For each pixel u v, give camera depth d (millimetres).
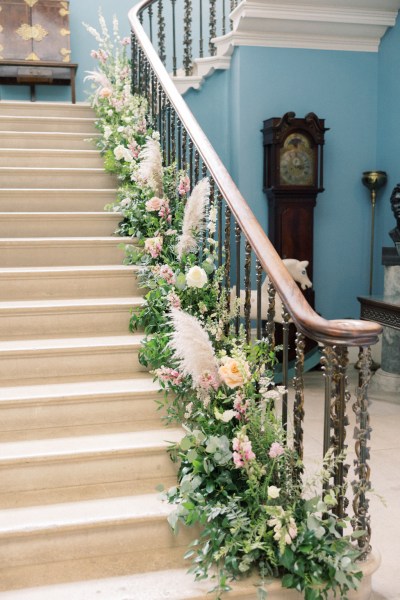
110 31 8352
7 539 2455
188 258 3594
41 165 5242
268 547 2320
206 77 6684
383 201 6629
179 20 8328
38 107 6082
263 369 2746
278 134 6121
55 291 3852
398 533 3047
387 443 4242
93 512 2578
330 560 2246
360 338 2207
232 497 2549
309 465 3721
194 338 2604
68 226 4418
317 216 6641
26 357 3307
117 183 5102
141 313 3578
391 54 6367
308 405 5102
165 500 2680
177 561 2508
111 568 2457
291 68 6422
